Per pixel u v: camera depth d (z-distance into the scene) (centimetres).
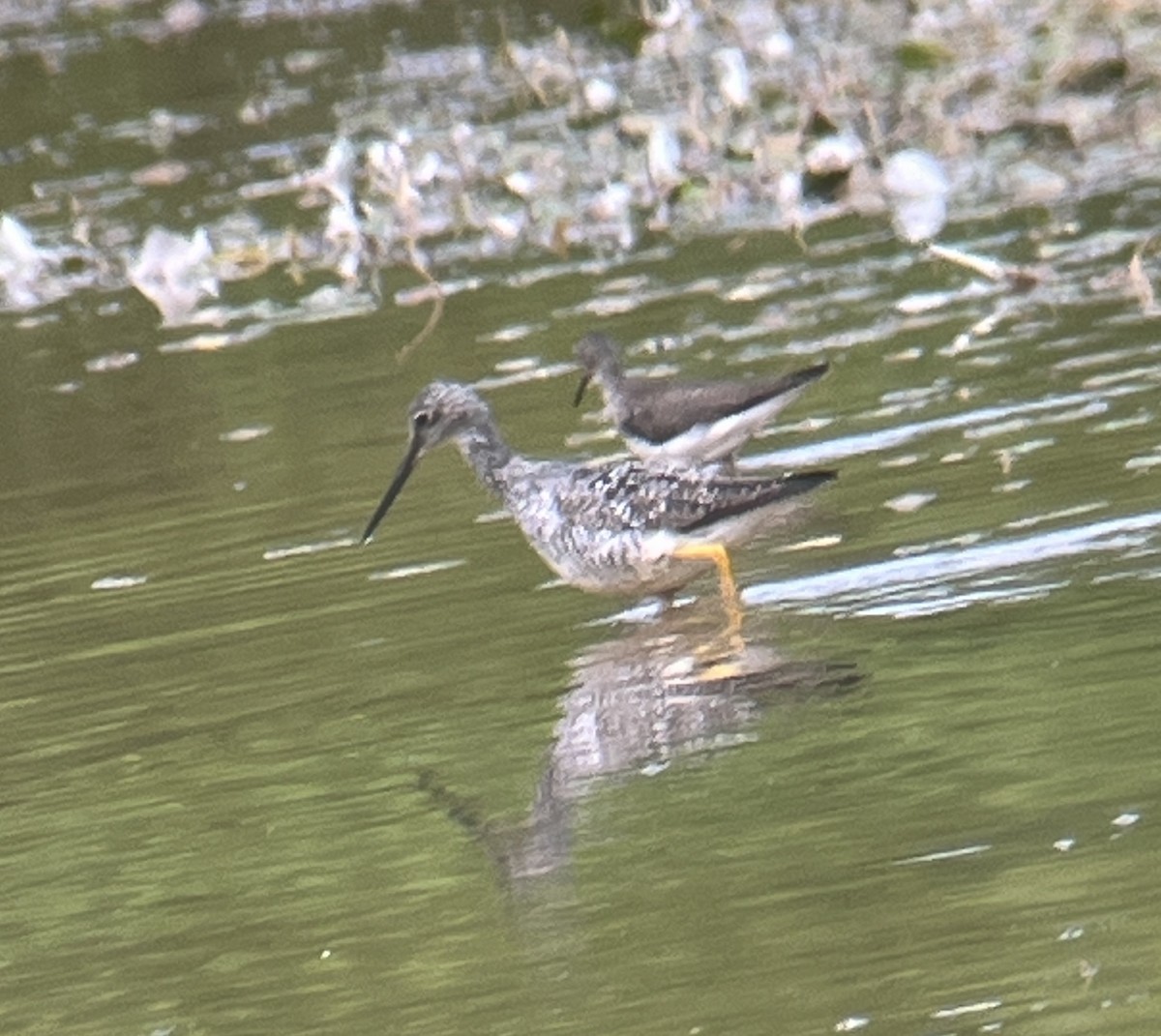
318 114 3081
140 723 1368
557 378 1934
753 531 1459
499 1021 997
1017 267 1983
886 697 1266
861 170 2348
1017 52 2609
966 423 1666
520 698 1338
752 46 2870
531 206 2464
